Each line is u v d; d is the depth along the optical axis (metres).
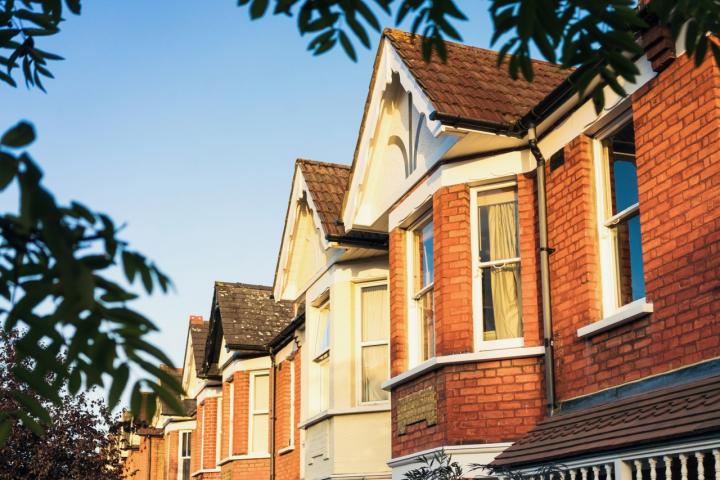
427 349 12.49
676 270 8.44
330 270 15.91
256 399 24.38
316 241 17.34
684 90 8.52
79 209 2.70
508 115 11.03
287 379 21.55
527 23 3.97
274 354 22.55
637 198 9.62
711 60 8.20
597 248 10.02
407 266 13.04
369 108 13.52
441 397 11.20
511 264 11.28
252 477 23.53
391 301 13.09
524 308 10.90
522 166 11.20
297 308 20.62
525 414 10.58
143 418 3.10
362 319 15.45
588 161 10.19
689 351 8.17
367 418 14.70
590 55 4.38
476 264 11.44
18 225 2.60
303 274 18.23
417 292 12.85
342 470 14.61
